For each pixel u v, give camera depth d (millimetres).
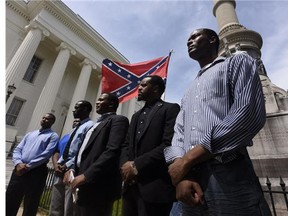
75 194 2406
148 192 1993
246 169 1237
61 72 22984
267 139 5355
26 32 23391
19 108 22281
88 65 26859
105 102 3646
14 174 4129
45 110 20281
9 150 16234
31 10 24109
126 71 6223
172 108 2529
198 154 1231
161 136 2385
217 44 2117
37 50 24734
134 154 2453
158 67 5863
